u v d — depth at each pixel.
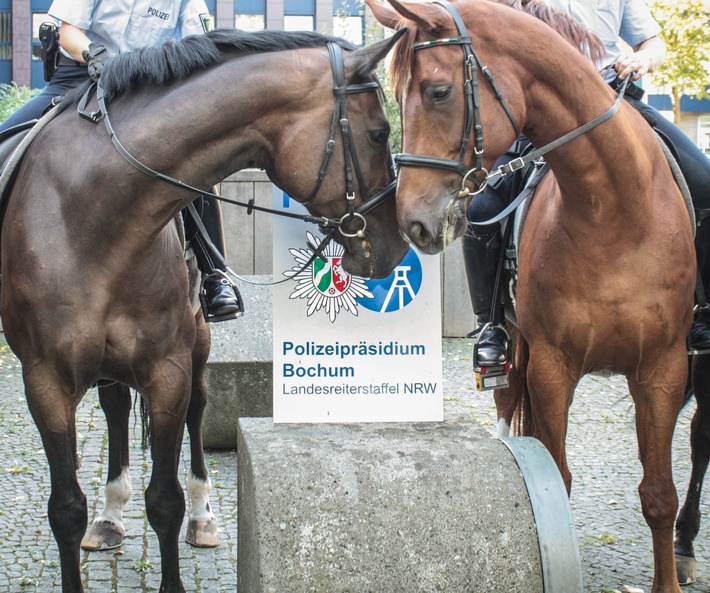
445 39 3.17
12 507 5.20
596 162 3.42
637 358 3.64
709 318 4.14
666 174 3.70
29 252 3.34
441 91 3.14
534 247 3.76
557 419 3.76
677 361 3.66
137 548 4.59
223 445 6.50
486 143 3.22
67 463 3.41
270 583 2.84
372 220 3.31
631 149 3.44
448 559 2.92
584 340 3.64
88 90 3.54
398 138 12.73
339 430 3.39
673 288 3.56
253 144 3.28
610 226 3.49
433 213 3.13
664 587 3.74
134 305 3.43
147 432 4.98
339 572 2.87
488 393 8.16
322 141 3.21
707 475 5.87
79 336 3.33
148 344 3.51
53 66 4.35
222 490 5.54
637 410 3.77
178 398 3.62
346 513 2.93
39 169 3.44
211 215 4.52
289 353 3.56
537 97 3.36
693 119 30.91
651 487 3.72
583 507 5.30
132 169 3.26
